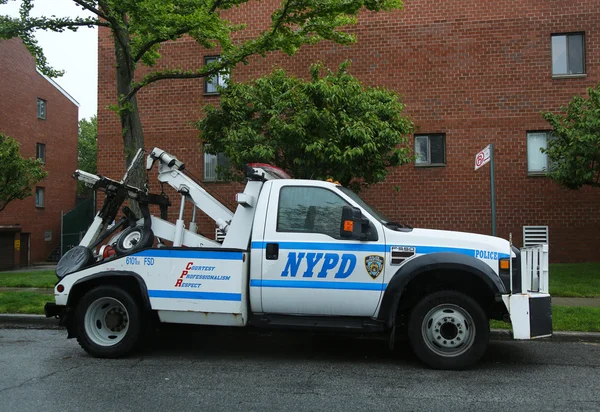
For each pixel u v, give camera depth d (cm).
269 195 619
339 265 590
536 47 1470
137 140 1073
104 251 689
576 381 544
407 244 586
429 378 554
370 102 1046
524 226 1459
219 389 513
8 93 2672
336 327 595
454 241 586
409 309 621
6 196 1830
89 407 457
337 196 614
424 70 1506
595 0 1455
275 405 465
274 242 603
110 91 1641
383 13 1523
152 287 621
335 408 457
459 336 578
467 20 1493
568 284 1099
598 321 782
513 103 1472
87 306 638
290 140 929
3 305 938
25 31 1032
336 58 1541
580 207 1442
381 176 1001
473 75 1488
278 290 598
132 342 632
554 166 1344
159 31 955
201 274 612
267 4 1573
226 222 680
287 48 1092
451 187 1487
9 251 2541
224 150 1064
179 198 1502
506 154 1472
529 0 1475
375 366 607
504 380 548
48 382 534
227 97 1072
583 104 1223
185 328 684
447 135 1491
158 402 472
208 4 1002
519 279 582
